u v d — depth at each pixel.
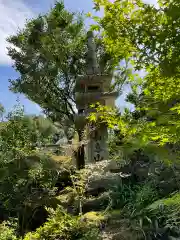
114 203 6.98
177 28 2.53
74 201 7.29
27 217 7.79
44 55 11.03
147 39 2.73
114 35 2.91
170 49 2.63
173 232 5.83
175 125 3.04
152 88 3.39
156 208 6.16
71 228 5.74
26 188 8.08
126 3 2.83
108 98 8.57
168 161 4.82
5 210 8.12
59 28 10.97
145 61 2.84
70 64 11.31
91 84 8.95
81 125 8.77
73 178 7.81
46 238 5.66
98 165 7.34
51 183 8.09
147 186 7.17
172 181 7.28
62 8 11.20
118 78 9.98
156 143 4.67
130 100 6.92
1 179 8.06
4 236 6.01
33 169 8.12
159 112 3.26
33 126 9.05
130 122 3.75
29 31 11.18
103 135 8.56
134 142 4.79
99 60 9.81
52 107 11.49
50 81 11.33
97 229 5.76
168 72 2.68
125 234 5.82
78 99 8.94
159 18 2.68
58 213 6.11
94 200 7.21
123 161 8.49
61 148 9.23
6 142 8.55
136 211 6.27
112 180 7.74
